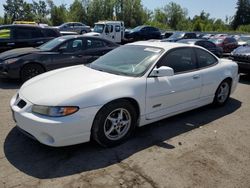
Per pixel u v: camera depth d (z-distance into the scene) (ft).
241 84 27.22
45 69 25.43
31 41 34.17
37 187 9.77
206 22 246.88
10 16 272.10
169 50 15.10
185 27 267.80
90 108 11.52
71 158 11.69
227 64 19.01
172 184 10.16
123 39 78.18
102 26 73.97
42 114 11.15
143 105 13.46
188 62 16.11
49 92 11.91
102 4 225.15
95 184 10.02
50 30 35.70
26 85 13.52
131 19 234.17
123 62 14.90
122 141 13.16
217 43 57.98
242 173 11.05
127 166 11.23
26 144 12.75
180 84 15.06
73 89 11.91
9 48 33.12
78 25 111.24
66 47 26.45
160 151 12.53
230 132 14.94
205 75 16.75
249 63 27.78
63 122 10.94
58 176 10.43
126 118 13.14
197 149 12.85
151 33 84.33
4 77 24.57
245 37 63.62
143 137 13.87
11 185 9.85
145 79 13.48
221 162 11.79
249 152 12.76
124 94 12.46
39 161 11.40
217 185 10.22
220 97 18.86
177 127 15.31
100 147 12.66
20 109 11.82
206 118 16.90
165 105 14.61
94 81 12.75
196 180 10.46
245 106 19.66
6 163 11.18
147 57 14.67
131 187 9.91
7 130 14.19
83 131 11.54
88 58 27.43
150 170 11.00
